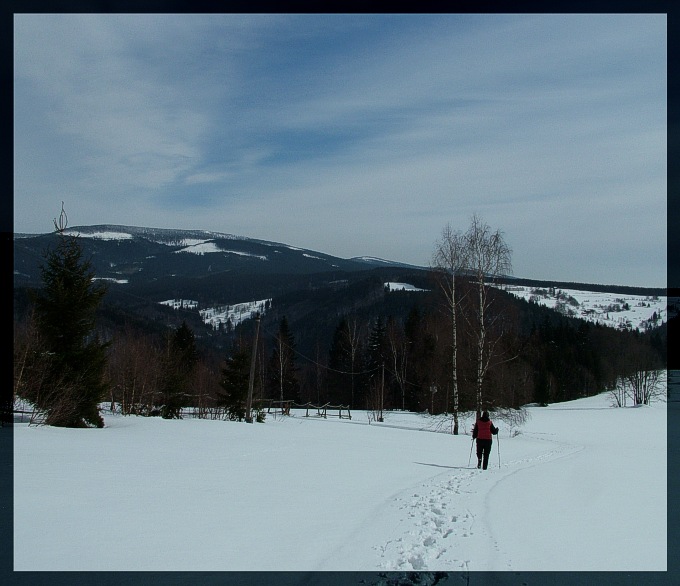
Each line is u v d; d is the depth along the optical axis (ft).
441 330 164.14
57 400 67.87
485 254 103.91
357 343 239.30
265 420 120.98
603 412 162.50
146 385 127.03
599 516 30.48
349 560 21.56
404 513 29.94
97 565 20.10
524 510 31.83
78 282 74.28
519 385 182.09
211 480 37.68
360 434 85.76
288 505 30.99
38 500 29.04
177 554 21.61
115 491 32.17
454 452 66.33
